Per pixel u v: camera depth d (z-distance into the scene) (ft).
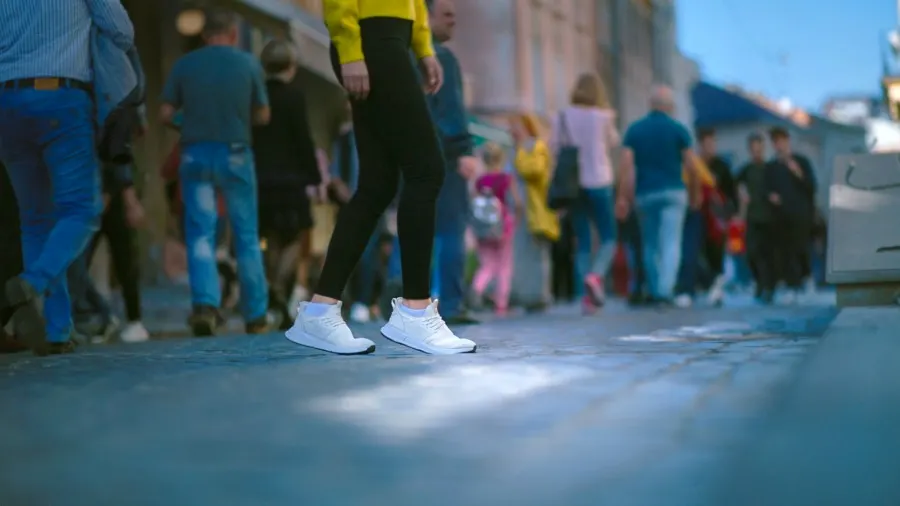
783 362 11.87
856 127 150.30
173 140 47.32
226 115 22.76
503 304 40.52
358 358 14.03
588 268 34.91
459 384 10.43
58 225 16.43
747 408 8.35
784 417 7.62
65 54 16.55
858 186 24.53
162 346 17.72
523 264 45.80
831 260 24.22
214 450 7.09
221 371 12.45
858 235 24.21
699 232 39.11
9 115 16.56
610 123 34.63
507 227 40.19
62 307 16.98
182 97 23.00
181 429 8.05
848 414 7.68
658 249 35.01
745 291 65.05
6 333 18.53
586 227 34.91
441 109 23.54
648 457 6.43
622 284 62.85
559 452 6.70
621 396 9.22
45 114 16.47
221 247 31.50
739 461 6.17
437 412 8.58
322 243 48.16
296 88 25.89
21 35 16.49
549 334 19.07
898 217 24.11
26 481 6.24
